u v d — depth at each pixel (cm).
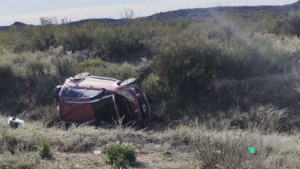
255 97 1295
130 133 802
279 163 568
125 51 1973
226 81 1384
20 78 1662
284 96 1256
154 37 2139
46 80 1602
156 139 761
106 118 1109
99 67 1670
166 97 1381
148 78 1443
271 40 1695
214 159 560
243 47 1477
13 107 1516
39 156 612
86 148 694
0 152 636
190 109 1315
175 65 1434
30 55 1884
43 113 1334
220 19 2089
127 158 610
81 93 1139
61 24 2539
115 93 1109
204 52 1462
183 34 1717
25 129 795
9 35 2591
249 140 612
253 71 1403
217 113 1262
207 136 655
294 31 2402
